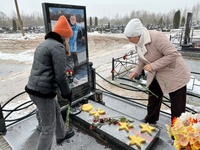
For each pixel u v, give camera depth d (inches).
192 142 35.0
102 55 410.9
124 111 112.6
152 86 88.1
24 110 144.7
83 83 109.5
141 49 77.1
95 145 80.5
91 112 95.7
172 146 78.1
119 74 233.3
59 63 58.2
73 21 94.3
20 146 81.2
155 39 72.5
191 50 318.0
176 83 75.3
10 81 232.2
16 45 581.9
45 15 80.4
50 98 63.2
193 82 169.2
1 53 446.3
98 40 674.8
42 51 59.6
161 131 89.0
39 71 60.6
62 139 82.1
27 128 94.6
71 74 97.1
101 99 113.5
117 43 612.7
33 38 741.3
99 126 84.0
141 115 107.3
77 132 90.1
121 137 76.4
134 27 71.7
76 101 103.7
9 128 94.6
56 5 83.4
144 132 80.0
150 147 75.8
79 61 103.9
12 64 338.0
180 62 74.8
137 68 91.1
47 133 66.0
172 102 80.0
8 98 176.1
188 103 145.4
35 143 82.7
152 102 90.7
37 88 61.1
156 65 72.8
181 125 38.8
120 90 186.4
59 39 62.1
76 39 98.6
